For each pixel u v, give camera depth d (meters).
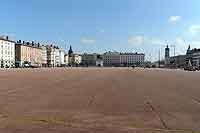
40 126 8.49
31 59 173.12
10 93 17.70
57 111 11.25
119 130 8.06
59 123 8.95
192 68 93.06
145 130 8.08
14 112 10.93
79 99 14.90
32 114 10.52
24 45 163.12
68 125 8.68
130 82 28.23
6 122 9.03
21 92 18.31
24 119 9.54
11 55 151.25
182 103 13.51
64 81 29.42
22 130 7.96
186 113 10.91
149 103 13.48
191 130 8.14
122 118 9.88
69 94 17.22
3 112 10.91
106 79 33.56
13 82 27.62
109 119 9.69
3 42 141.12
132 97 15.77
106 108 12.01
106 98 15.33
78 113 10.80
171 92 18.58
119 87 22.19
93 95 16.70
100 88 21.28
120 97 15.77
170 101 14.20
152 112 11.09
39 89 20.38
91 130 8.05
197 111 11.34
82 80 31.30
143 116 10.27
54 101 14.12
